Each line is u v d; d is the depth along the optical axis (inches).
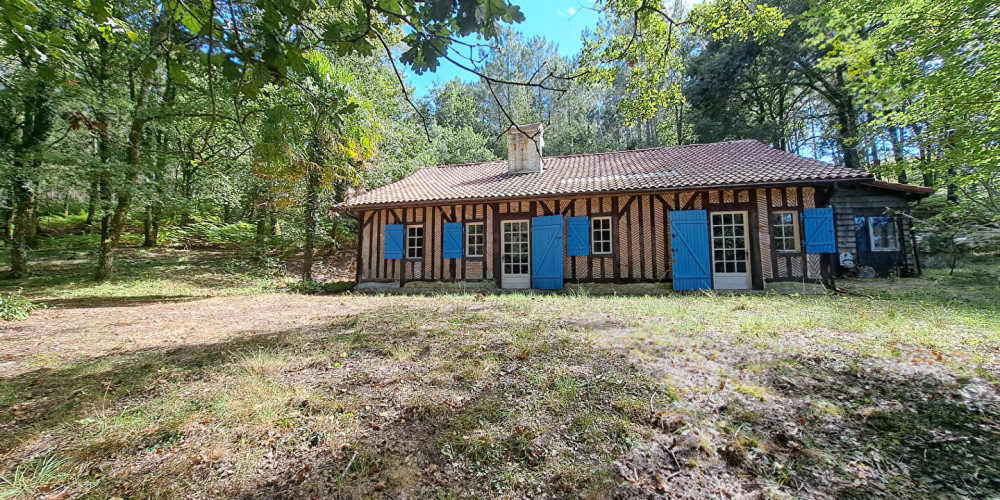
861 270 405.1
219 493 64.5
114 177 360.2
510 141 460.1
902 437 77.2
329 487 65.6
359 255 426.6
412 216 412.8
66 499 63.2
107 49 342.0
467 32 63.5
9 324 208.8
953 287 284.4
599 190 336.5
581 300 266.1
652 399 93.4
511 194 364.5
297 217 450.3
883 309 198.7
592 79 195.8
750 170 328.2
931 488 63.0
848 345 132.3
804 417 85.2
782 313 194.4
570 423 84.0
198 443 79.7
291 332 179.3
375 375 116.2
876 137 346.0
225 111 312.8
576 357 126.6
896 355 120.3
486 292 360.2
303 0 64.2
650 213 343.0
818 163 323.9
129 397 103.5
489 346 143.8
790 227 314.7
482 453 74.6
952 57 233.9
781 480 65.7
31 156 331.0
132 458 74.9
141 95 373.7
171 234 672.4
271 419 89.0
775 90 757.9
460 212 399.2
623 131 1232.8
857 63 279.3
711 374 109.0
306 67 73.1
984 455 70.2
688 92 737.6
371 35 69.4
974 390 93.7
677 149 448.8
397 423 86.9
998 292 243.4
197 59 70.3
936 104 254.2
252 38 66.7
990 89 226.1
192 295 349.7
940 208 400.2
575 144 1136.8
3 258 494.0
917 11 241.3
